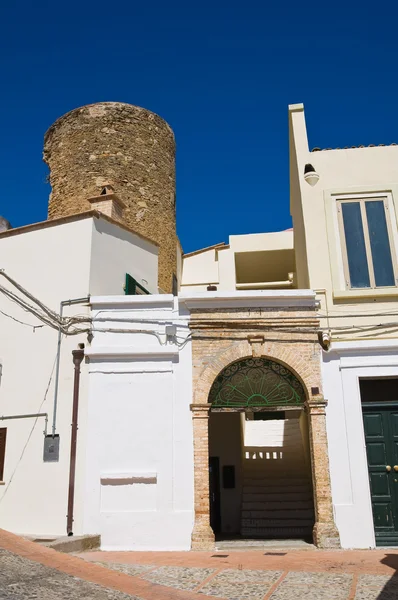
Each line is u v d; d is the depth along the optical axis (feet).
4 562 23.86
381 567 25.64
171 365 36.50
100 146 61.05
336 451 34.45
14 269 41.98
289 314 37.29
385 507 33.96
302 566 26.37
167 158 66.23
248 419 63.67
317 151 42.60
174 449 34.88
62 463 35.53
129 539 33.30
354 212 40.47
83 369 36.99
